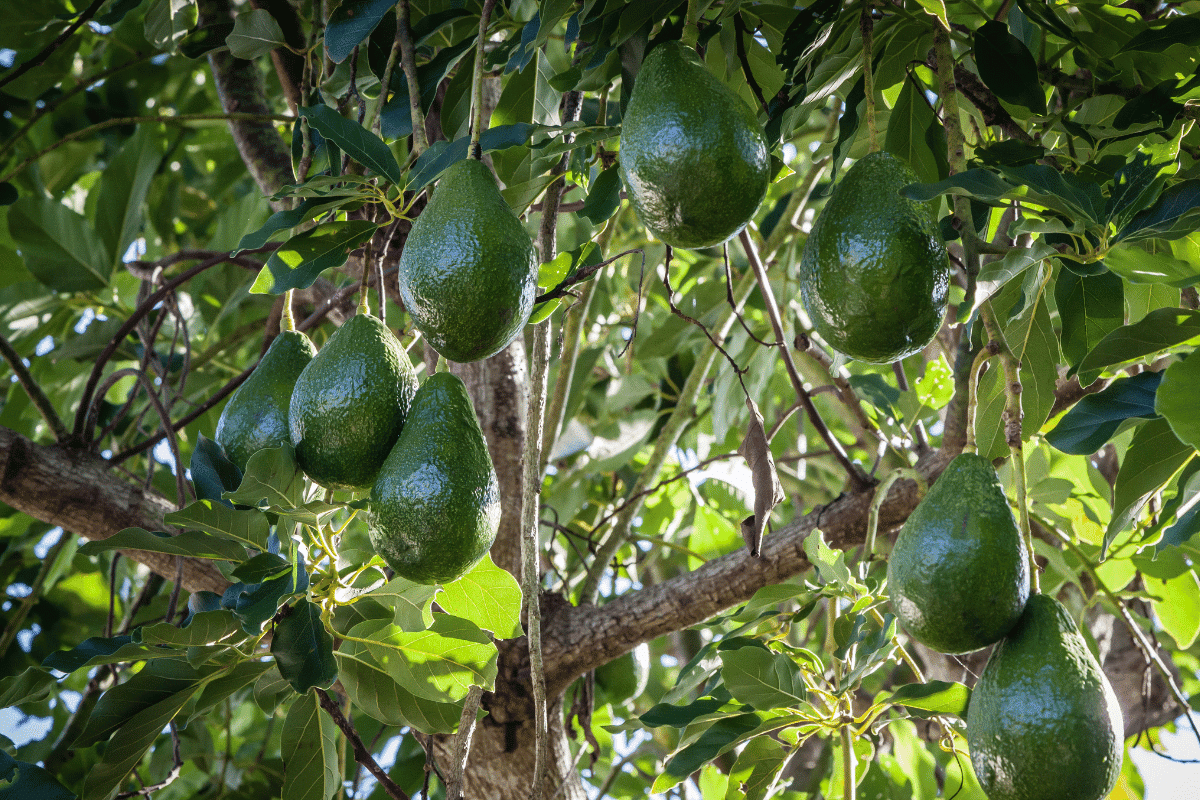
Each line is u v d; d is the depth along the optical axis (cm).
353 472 157
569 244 423
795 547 258
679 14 188
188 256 306
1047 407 202
